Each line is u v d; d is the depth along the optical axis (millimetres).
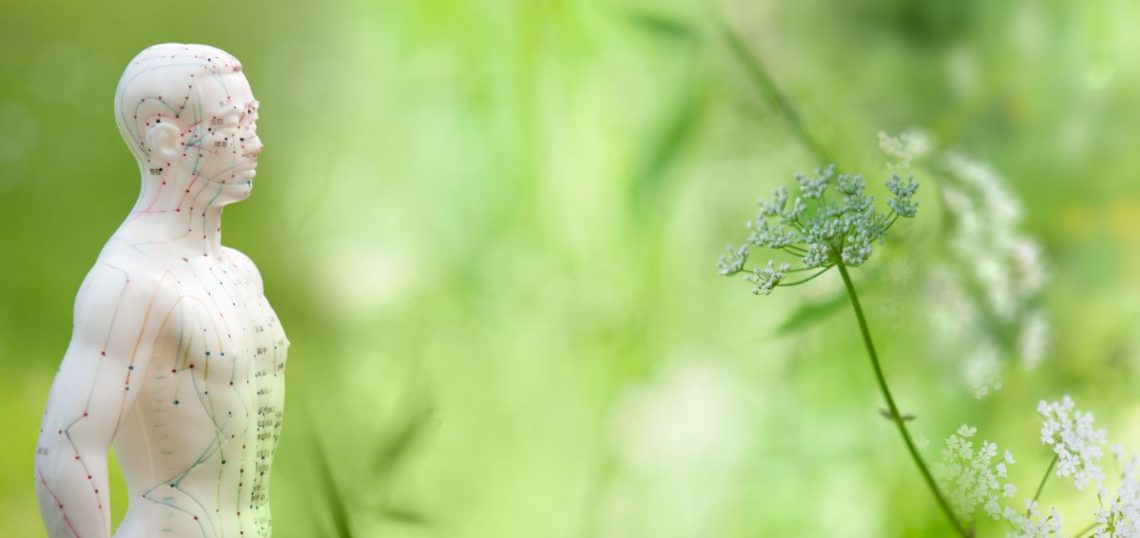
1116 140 1802
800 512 1609
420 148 1803
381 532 1598
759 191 1689
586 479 1682
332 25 2205
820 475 1604
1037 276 1581
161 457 1295
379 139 1827
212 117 1300
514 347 1735
